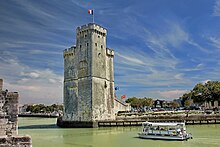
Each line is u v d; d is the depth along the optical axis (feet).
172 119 245.86
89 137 159.63
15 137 63.87
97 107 239.71
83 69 246.88
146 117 247.70
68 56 265.95
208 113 264.52
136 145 127.75
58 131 200.03
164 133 146.10
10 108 72.54
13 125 72.08
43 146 126.52
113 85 271.90
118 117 253.03
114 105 267.18
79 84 247.50
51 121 359.25
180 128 148.97
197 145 125.39
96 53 248.32
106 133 181.06
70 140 146.82
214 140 140.46
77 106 244.83
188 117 245.45
